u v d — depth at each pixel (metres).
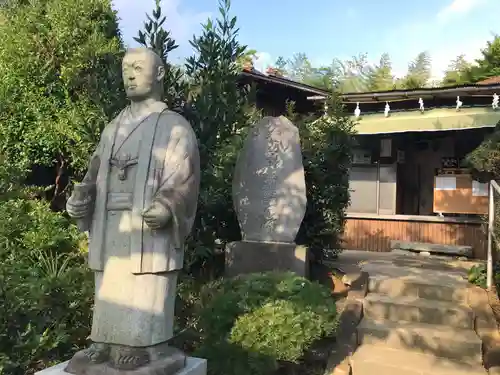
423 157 13.34
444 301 6.97
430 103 11.50
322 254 8.18
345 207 8.85
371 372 5.57
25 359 4.11
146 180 3.25
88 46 8.31
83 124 6.29
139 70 3.46
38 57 8.65
